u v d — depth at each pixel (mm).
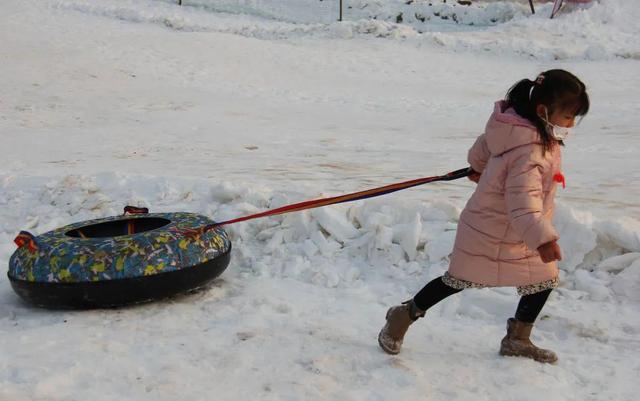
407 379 3592
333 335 4246
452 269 3695
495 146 3541
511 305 4652
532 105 3479
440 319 4594
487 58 26250
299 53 26375
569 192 7613
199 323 4555
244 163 10547
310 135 14258
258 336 4191
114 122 16250
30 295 4844
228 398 3396
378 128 15406
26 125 15914
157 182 7648
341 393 3443
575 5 31141
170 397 3402
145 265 4754
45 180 8297
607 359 3904
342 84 22312
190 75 22672
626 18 29891
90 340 4191
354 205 6133
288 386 3523
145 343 4145
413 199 6152
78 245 4848
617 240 5105
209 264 5000
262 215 4586
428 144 12875
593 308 4605
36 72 21875
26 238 4977
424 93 20984
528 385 3523
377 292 5113
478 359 3871
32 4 33781
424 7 36000
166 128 15352
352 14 36469
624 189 7734
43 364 3789
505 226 3574
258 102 19422
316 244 5805
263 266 5664
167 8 36312
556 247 3328
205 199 6980
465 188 7801
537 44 26875
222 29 31516
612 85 21156
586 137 13406
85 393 3436
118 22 32156
